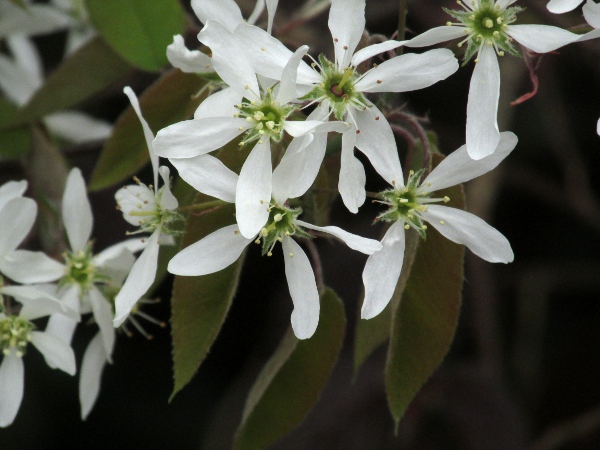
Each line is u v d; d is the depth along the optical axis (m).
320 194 0.20
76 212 0.21
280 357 0.20
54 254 0.24
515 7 0.19
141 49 0.23
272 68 0.19
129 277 0.19
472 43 0.19
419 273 0.20
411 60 0.19
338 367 0.28
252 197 0.18
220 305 0.20
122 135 0.22
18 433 0.28
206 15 0.20
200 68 0.20
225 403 0.28
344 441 0.27
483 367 0.28
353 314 0.28
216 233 0.19
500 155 0.19
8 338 0.21
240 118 0.19
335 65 0.19
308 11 0.24
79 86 0.24
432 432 0.27
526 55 0.20
